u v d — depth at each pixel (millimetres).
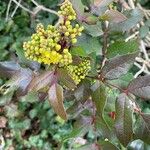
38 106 571
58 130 565
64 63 221
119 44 275
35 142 564
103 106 242
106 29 287
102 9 253
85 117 295
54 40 215
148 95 245
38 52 216
